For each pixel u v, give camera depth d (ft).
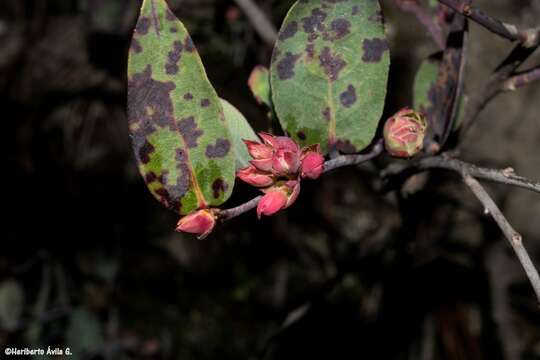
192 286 2.02
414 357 1.79
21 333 1.82
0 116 2.09
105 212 2.04
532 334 1.83
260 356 1.30
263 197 0.64
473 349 1.73
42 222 2.00
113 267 1.97
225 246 2.05
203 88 0.65
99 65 2.06
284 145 0.65
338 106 0.69
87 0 1.62
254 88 0.81
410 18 1.92
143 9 0.64
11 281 1.87
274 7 1.79
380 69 0.69
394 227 1.92
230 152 0.66
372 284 1.86
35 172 2.07
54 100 2.12
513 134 1.79
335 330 1.86
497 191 1.77
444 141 0.77
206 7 1.81
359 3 0.68
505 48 1.78
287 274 2.00
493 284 1.72
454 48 0.76
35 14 2.21
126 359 1.91
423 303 1.78
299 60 0.69
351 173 2.02
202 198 0.66
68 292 1.94
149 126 0.65
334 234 2.00
